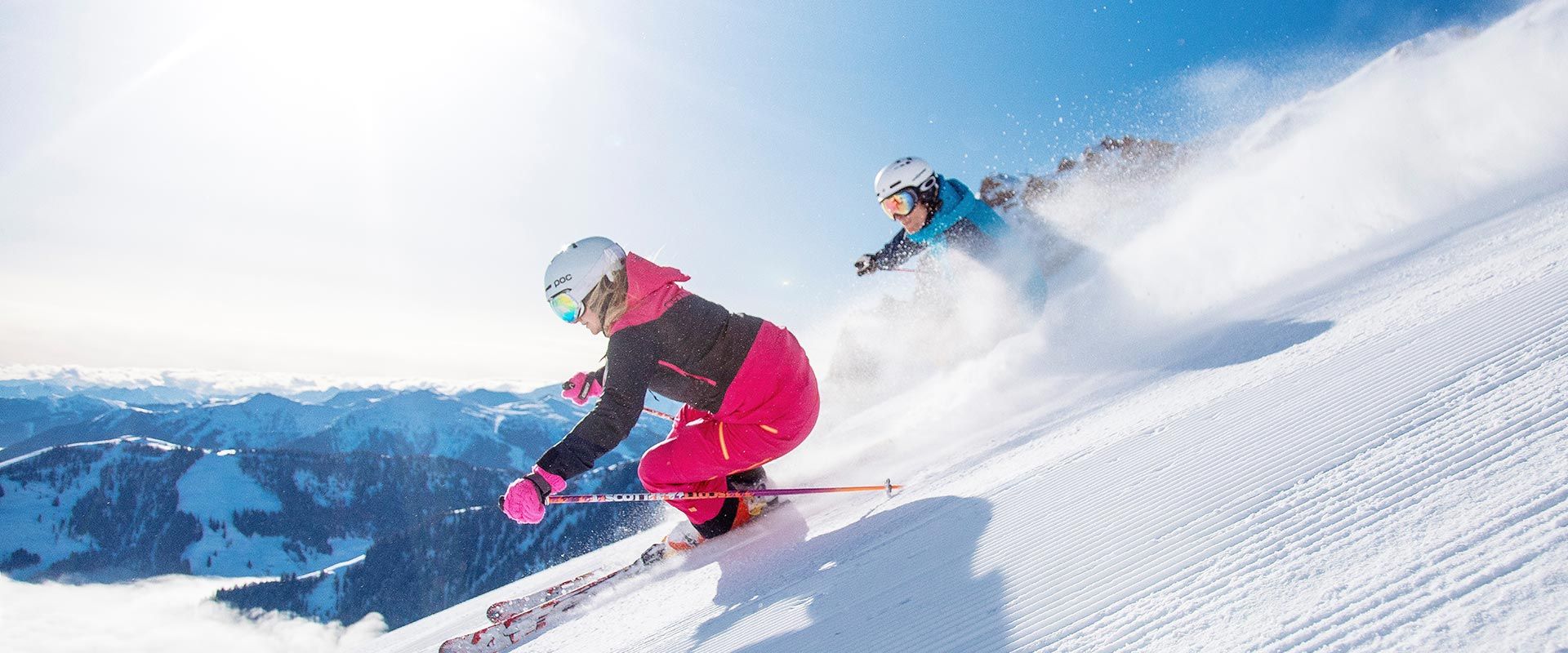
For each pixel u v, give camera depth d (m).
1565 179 4.49
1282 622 1.04
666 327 2.81
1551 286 2.17
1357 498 1.35
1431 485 1.28
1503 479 1.19
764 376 2.99
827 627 1.79
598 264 2.71
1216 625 1.12
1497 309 2.19
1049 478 2.33
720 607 2.43
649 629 2.54
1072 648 1.24
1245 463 1.76
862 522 2.84
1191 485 1.75
